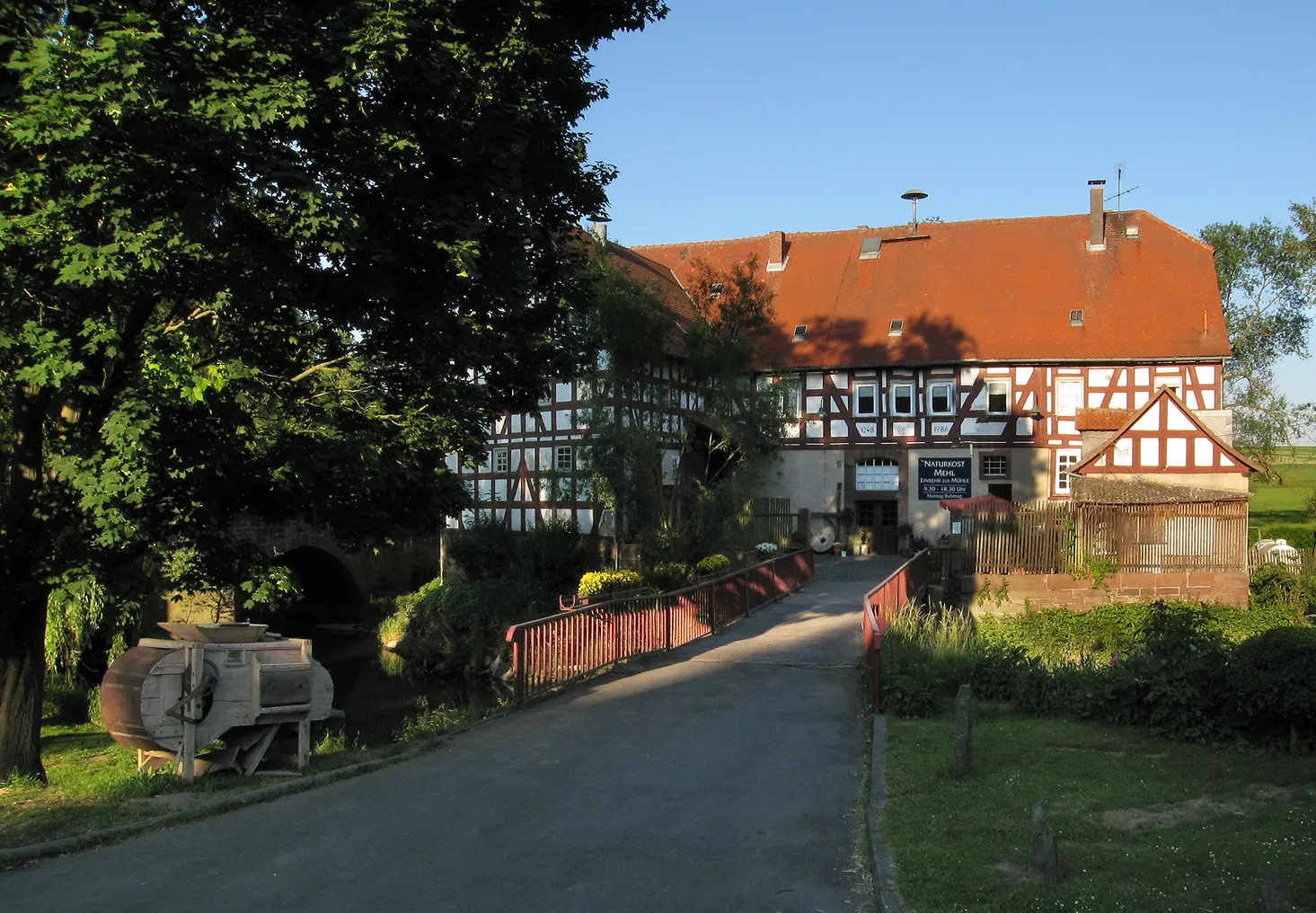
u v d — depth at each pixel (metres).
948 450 34.69
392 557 37.56
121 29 7.84
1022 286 36.19
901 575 18.27
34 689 10.55
